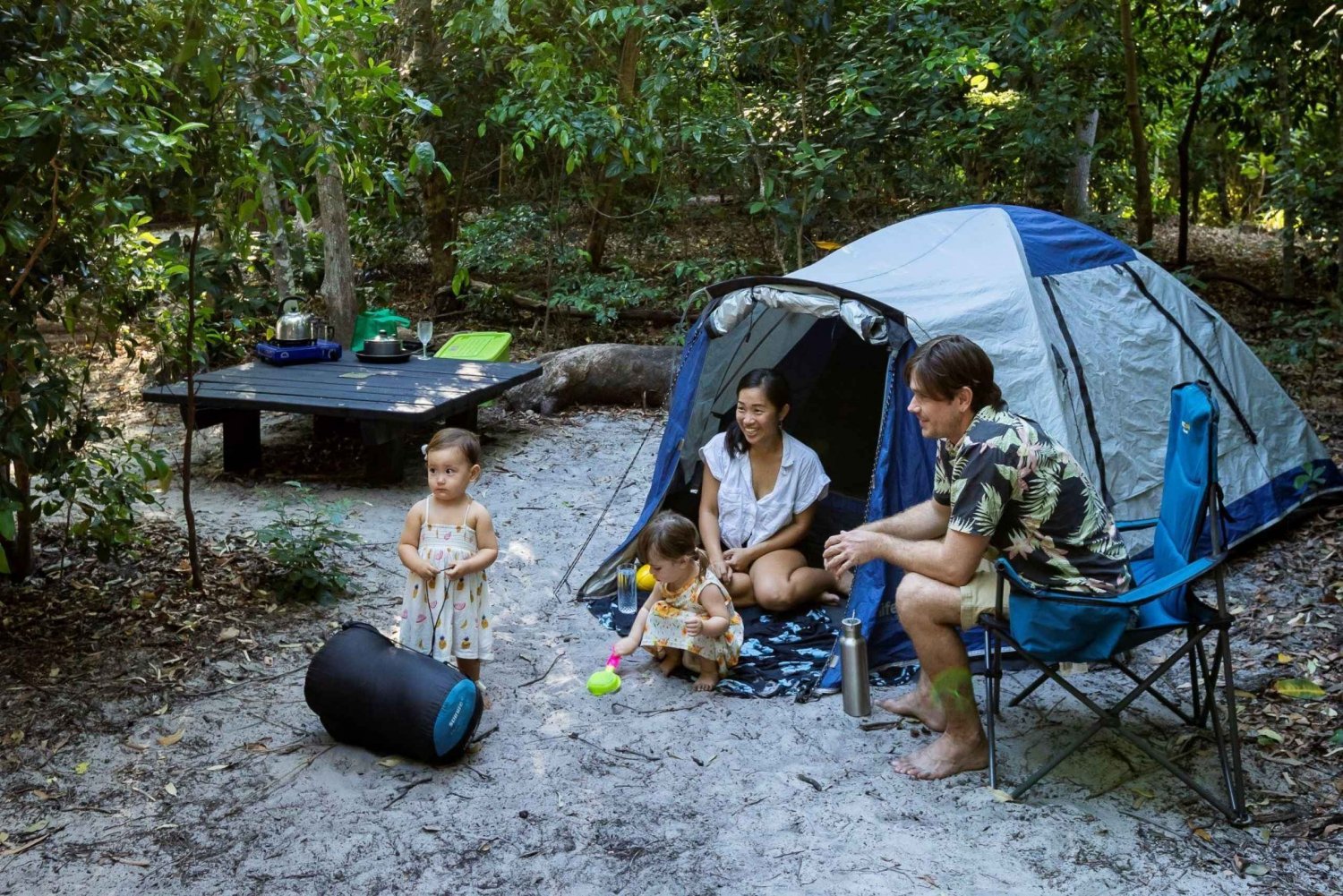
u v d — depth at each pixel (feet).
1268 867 9.70
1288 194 33.37
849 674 12.57
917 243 18.13
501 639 14.84
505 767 11.63
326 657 11.85
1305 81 34.63
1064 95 29.68
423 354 25.82
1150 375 16.84
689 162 32.04
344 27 14.98
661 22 30.27
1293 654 13.75
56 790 11.05
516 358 31.48
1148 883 9.53
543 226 31.91
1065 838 10.21
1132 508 15.90
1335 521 17.90
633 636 13.89
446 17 32.91
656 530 13.25
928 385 11.03
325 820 10.65
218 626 14.73
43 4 12.09
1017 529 11.01
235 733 12.22
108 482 14.60
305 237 33.24
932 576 11.14
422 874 9.84
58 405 13.38
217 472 21.81
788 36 28.48
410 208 35.58
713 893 9.52
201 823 10.57
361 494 20.75
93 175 12.80
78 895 9.51
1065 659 10.62
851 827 10.45
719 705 13.05
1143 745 10.53
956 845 10.14
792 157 28.48
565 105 28.86
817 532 18.02
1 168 12.01
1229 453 17.53
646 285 35.86
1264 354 27.20
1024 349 15.53
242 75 13.79
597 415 26.89
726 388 19.66
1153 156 51.96
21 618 14.57
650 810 10.82
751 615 15.52
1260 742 11.79
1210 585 16.20
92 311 15.88
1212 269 41.93
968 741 11.46
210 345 26.02
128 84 12.57
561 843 10.28
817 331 20.52
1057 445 11.05
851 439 20.12
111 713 12.52
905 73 28.40
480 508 13.12
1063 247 17.34
